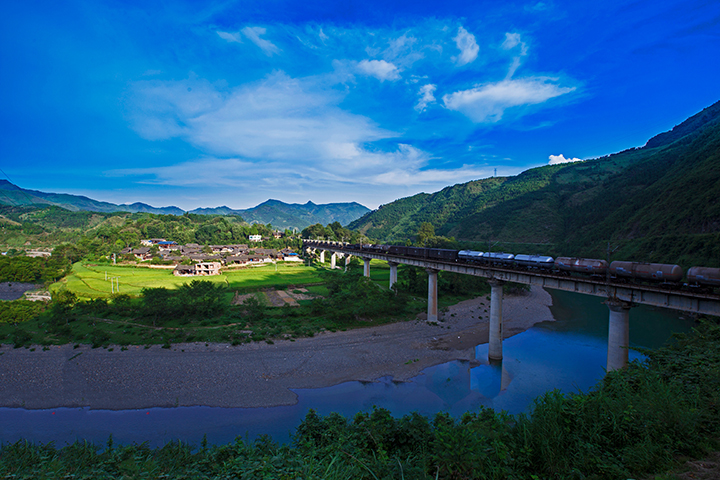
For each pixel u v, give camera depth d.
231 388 43.41
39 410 38.53
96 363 48.81
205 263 130.12
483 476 11.41
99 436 34.25
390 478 11.47
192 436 34.16
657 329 63.12
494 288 52.34
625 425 13.23
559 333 66.31
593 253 132.88
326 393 42.56
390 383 45.19
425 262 71.88
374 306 73.69
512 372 48.16
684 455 11.82
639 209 140.25
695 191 111.25
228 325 65.44
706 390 15.97
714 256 80.31
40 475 15.12
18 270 117.31
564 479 11.43
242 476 12.77
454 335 63.94
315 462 13.66
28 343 54.66
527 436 13.60
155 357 51.00
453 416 36.44
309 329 64.44
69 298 71.81
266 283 109.75
